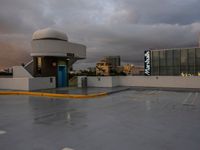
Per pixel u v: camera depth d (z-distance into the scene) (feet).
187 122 23.75
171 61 115.03
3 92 58.90
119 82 82.38
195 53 108.37
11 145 16.40
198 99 45.03
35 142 17.06
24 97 50.34
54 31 77.71
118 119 25.44
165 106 35.78
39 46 72.74
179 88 70.44
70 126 22.18
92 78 78.89
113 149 15.43
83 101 42.39
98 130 20.53
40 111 31.17
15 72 81.10
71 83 87.51
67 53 76.48
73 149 15.48
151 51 120.37
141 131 20.10
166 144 16.42
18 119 25.70
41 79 68.23
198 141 17.10
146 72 121.49
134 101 42.19
